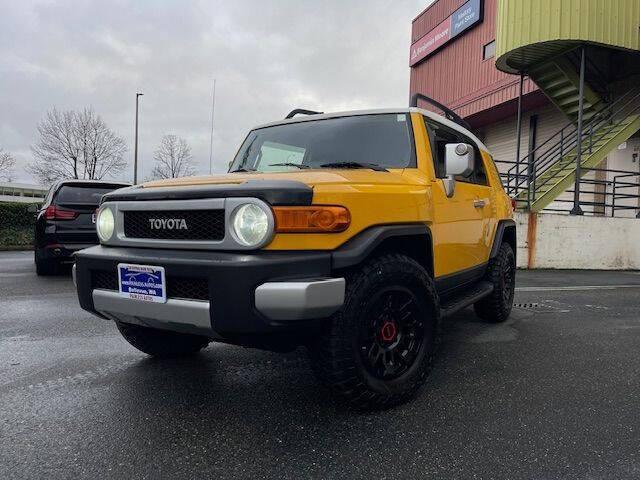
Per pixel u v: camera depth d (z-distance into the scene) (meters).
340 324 2.67
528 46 11.78
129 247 2.96
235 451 2.46
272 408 2.99
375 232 2.77
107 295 2.92
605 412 2.99
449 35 19.53
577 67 13.20
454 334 4.89
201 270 2.51
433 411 2.97
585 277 10.01
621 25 11.59
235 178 2.82
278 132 4.20
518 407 3.05
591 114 14.12
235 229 2.53
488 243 4.85
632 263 12.03
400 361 3.02
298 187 2.55
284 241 2.52
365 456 2.42
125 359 3.95
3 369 3.69
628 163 14.22
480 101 17.77
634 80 13.30
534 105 16.62
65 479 2.19
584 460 2.41
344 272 2.79
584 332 5.03
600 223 11.74
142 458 2.38
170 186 2.88
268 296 2.41
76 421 2.79
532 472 2.29
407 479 2.22
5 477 2.20
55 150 32.12
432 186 3.48
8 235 17.59
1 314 5.59
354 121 3.90
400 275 2.91
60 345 4.33
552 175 12.74
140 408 2.98
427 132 3.74
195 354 4.09
